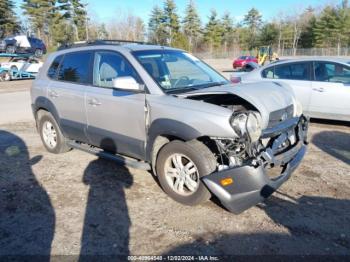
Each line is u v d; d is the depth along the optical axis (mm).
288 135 3967
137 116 4219
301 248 3191
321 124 7895
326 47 68438
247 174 3402
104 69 4770
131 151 4492
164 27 70812
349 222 3604
